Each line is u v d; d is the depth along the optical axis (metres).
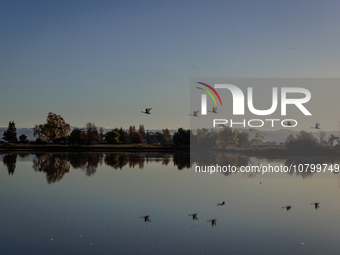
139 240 9.09
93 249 8.41
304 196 15.31
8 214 11.62
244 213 12.08
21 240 9.02
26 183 18.22
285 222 11.00
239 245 8.84
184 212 12.14
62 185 17.61
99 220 10.96
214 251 8.38
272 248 8.62
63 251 8.25
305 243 9.03
